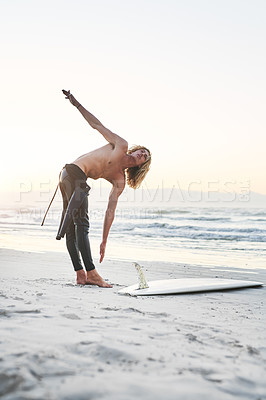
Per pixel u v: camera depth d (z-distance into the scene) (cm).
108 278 530
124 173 446
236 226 1881
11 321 224
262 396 143
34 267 614
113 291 397
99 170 428
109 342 192
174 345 198
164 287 419
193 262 752
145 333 219
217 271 633
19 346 175
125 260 751
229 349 200
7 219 2556
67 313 258
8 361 153
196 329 240
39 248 941
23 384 133
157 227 1822
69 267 618
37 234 1385
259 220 2302
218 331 241
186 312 308
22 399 123
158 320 260
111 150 429
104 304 311
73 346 181
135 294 386
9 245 1013
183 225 1919
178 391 139
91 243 1116
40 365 153
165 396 134
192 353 187
